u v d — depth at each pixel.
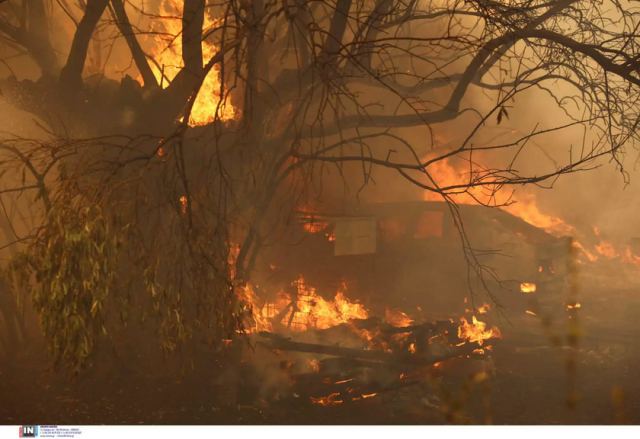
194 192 9.16
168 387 9.05
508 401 8.83
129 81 10.77
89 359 8.05
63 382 9.25
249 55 9.18
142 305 8.95
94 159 9.41
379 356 8.97
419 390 8.90
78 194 8.02
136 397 8.76
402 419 8.07
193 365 9.36
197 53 10.51
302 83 10.67
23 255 7.88
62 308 7.42
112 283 7.93
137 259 8.32
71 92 10.62
